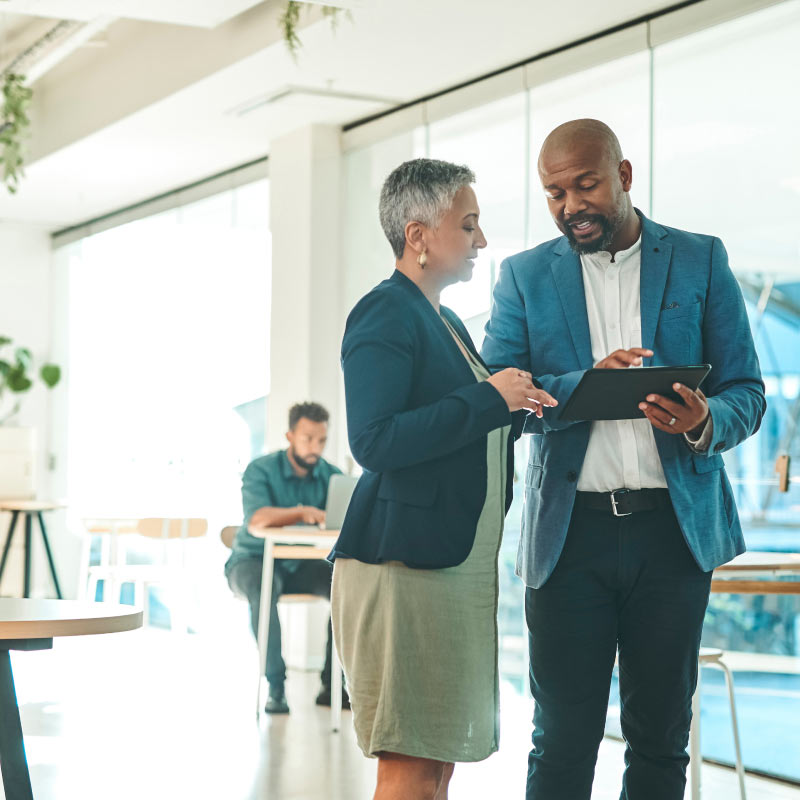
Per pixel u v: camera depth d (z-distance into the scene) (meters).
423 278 2.26
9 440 8.66
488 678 2.19
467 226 2.23
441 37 5.23
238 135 6.99
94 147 7.33
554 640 2.57
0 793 3.19
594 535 2.54
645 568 2.52
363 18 5.01
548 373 2.63
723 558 2.57
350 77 5.84
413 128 6.22
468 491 2.16
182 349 8.20
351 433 2.12
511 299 2.73
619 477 2.52
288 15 5.14
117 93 6.77
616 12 4.88
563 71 5.28
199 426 7.92
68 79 7.39
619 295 2.62
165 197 8.57
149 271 8.68
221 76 5.88
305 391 6.72
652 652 2.54
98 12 5.31
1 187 8.38
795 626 4.22
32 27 6.87
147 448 8.49
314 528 5.23
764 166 4.40
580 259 2.65
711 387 2.60
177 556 8.11
